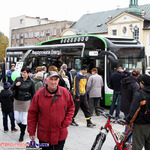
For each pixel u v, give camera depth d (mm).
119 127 8023
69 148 5891
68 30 48125
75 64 12633
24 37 67375
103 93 11156
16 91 6152
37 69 9219
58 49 13883
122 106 6504
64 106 3857
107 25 45375
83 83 7855
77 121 8852
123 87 6473
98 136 4953
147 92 4352
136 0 42594
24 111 6141
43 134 3814
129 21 41938
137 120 4367
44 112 3775
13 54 18938
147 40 39906
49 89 3811
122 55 11289
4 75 20766
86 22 50750
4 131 7051
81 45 12352
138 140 4430
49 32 58812
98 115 9875
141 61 11617
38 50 15742
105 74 11102
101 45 11516
